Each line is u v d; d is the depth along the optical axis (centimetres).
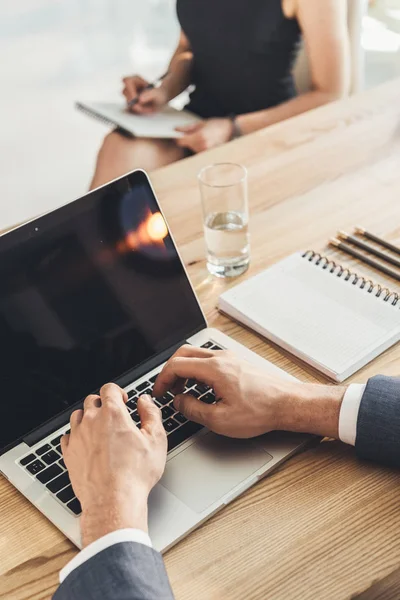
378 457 88
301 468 89
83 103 214
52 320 99
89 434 85
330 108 173
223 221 120
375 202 138
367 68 305
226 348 107
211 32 214
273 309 112
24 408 95
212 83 225
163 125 204
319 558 79
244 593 76
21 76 390
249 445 91
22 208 299
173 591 77
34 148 337
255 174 151
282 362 105
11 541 83
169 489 86
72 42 418
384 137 159
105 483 80
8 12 455
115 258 105
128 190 107
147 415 90
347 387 93
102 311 103
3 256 96
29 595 78
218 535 82
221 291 121
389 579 77
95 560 74
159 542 80
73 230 102
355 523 82
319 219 135
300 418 91
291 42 204
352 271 121
